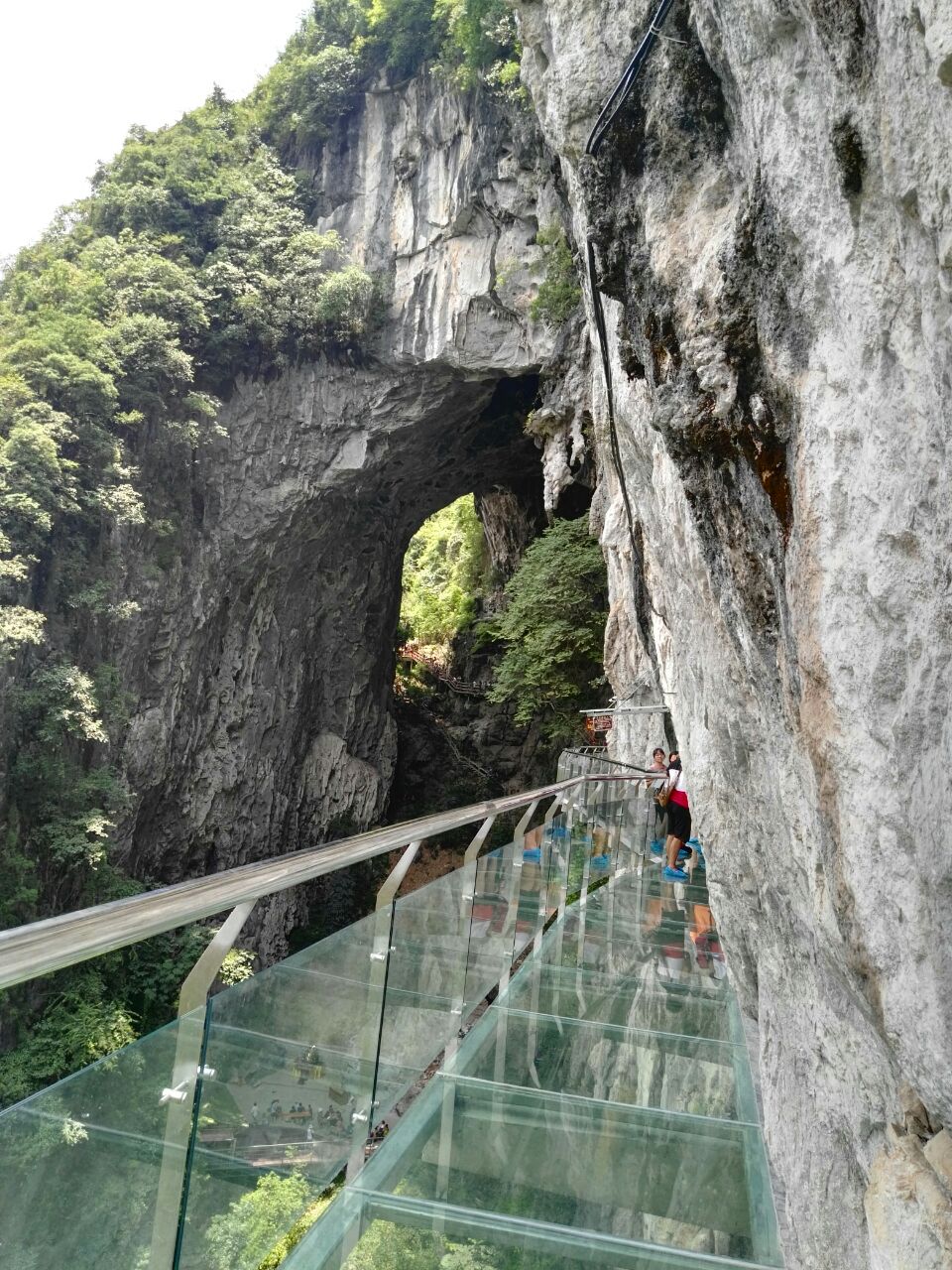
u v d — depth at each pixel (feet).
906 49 4.29
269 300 105.70
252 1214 6.50
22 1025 58.80
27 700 77.61
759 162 7.04
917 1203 5.27
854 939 5.72
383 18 107.76
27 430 80.23
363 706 131.85
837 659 5.59
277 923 110.83
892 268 4.98
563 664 77.56
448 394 109.29
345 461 110.83
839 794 5.69
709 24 8.05
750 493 7.96
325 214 112.37
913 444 4.77
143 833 100.83
